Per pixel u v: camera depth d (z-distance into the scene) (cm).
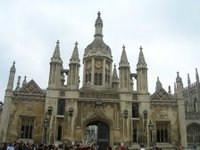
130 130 4988
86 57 6034
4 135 4719
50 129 4816
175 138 5122
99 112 5056
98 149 3494
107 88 5756
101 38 6444
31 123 4962
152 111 5231
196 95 9275
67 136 4838
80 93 5169
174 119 5234
